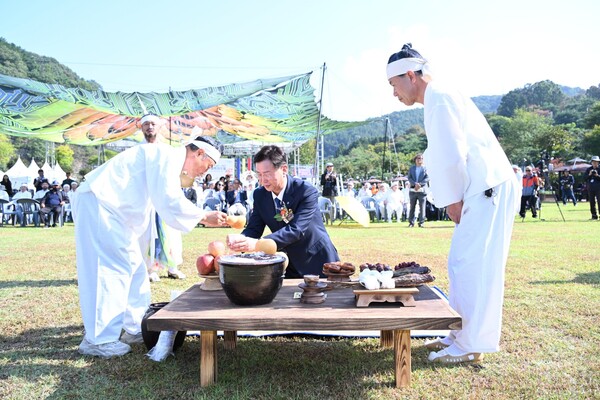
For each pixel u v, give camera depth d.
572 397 2.24
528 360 2.73
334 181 15.92
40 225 15.91
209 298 2.60
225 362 2.79
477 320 2.62
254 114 16.83
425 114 2.69
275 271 2.41
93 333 2.88
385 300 2.36
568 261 6.32
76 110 14.56
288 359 2.82
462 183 2.64
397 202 17.50
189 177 3.18
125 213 3.00
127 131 19.66
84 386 2.44
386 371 2.61
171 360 2.82
